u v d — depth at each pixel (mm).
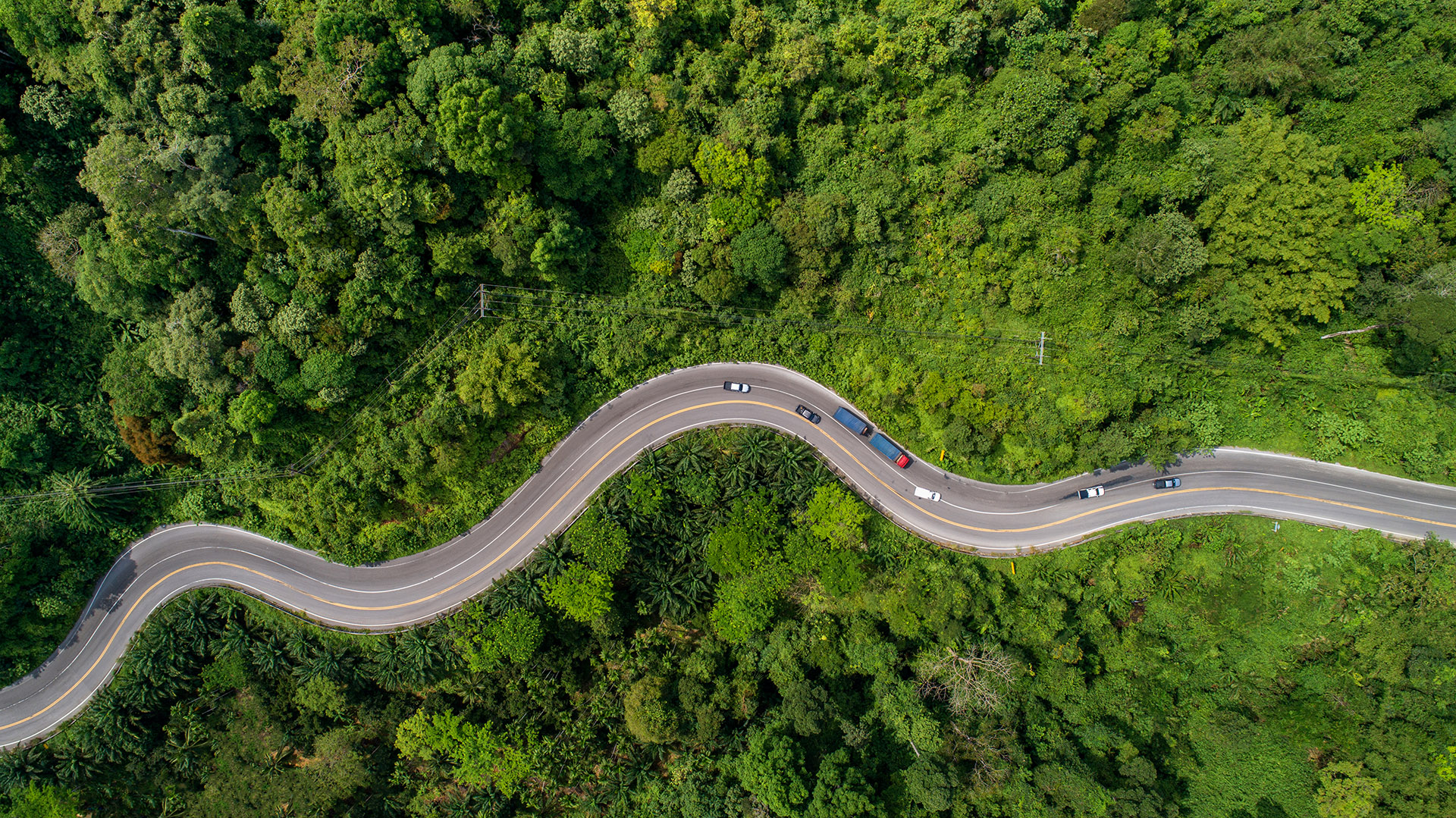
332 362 54938
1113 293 61406
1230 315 59625
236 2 50031
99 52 48125
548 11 53312
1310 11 56531
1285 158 56125
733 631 62812
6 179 51719
